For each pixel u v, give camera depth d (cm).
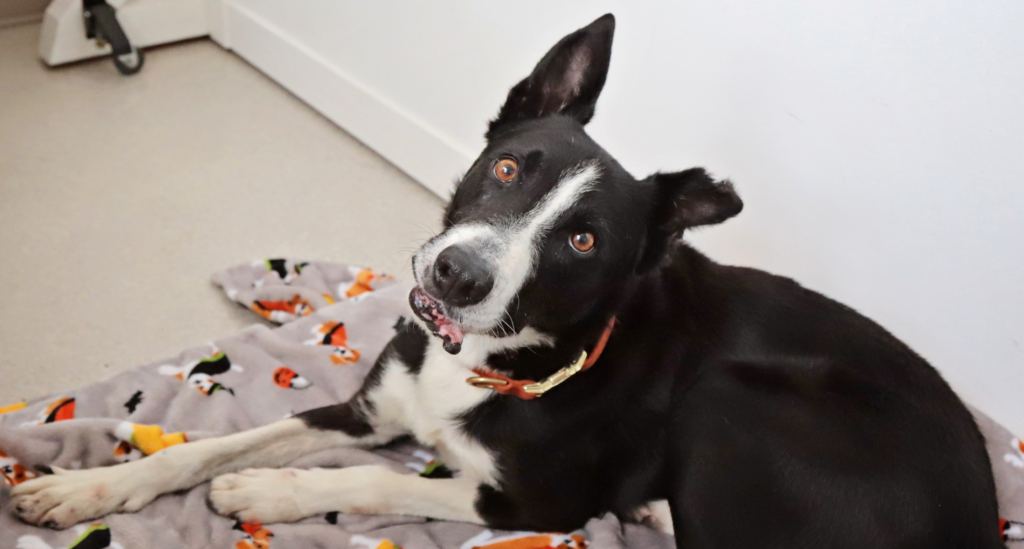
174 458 186
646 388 193
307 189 331
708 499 181
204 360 227
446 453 206
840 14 223
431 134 334
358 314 255
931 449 177
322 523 188
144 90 370
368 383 211
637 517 206
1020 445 235
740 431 181
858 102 230
